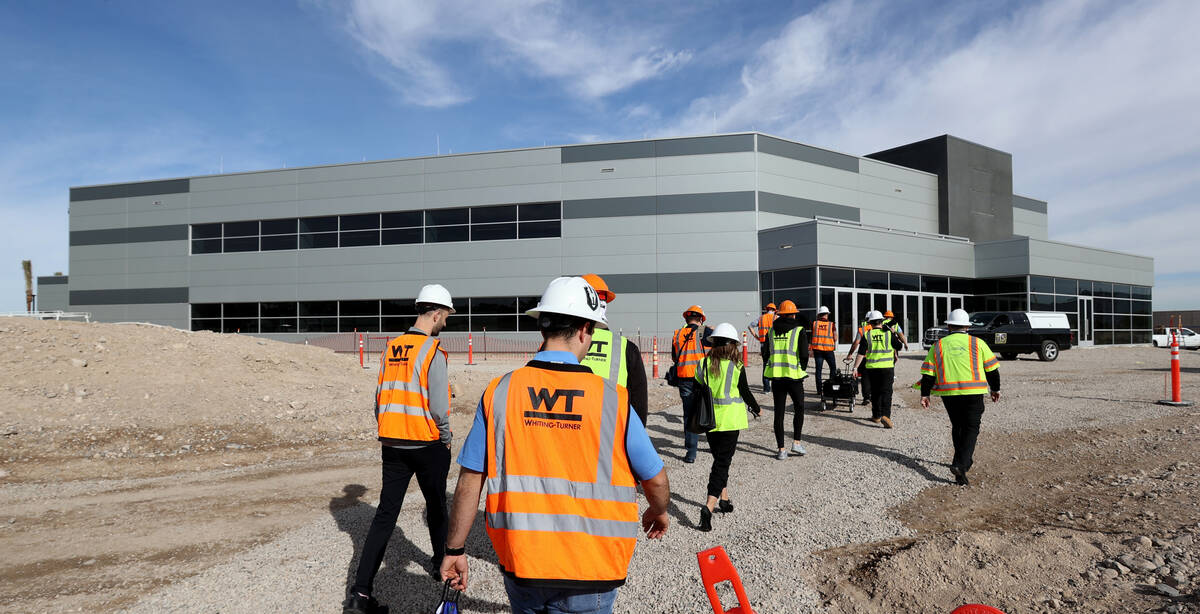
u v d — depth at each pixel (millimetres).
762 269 22859
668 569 3785
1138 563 3457
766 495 5445
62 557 3998
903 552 3846
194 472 6375
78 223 28516
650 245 23641
